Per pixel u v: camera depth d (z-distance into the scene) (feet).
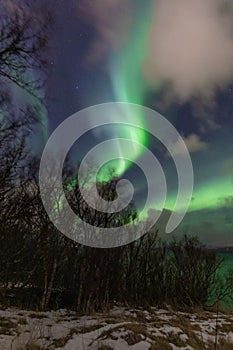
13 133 21.26
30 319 30.14
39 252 42.93
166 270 51.88
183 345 23.61
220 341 26.84
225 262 51.06
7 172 29.35
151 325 28.22
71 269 44.47
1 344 21.24
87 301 39.70
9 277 41.04
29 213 42.24
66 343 22.68
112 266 47.21
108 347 21.71
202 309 46.06
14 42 18.47
